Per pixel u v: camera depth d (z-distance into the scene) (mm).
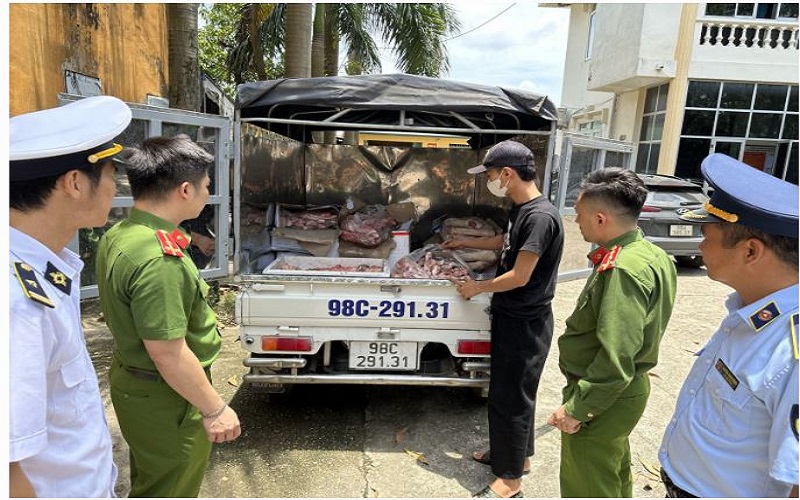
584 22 16375
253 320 2826
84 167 1264
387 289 2826
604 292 1772
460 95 2791
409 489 2564
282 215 3705
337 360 3045
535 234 2291
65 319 1197
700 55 11328
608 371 1700
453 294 2832
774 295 1173
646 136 12977
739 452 1191
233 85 12805
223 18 14469
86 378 1317
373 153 5016
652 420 3381
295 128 4477
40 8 4492
